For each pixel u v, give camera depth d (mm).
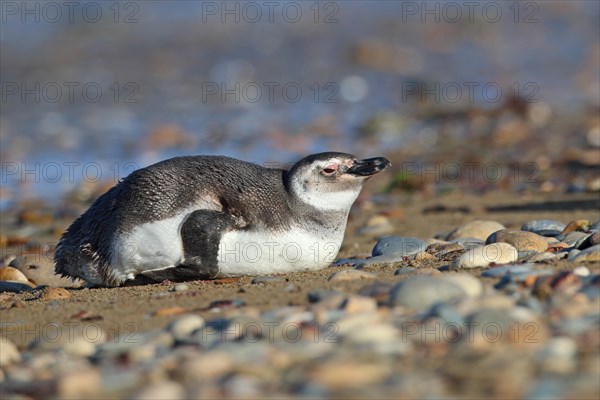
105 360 20484
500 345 19375
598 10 122875
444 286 22359
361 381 17656
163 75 96000
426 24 116938
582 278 23516
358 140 70688
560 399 16875
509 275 24234
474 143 67688
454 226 41844
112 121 78562
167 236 28547
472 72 95812
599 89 85438
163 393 17156
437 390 17281
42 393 18375
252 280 28016
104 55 102125
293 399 16969
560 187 50781
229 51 104375
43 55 100500
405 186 53844
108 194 30047
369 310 21984
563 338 19484
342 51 104812
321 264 29891
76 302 26312
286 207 29469
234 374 18344
